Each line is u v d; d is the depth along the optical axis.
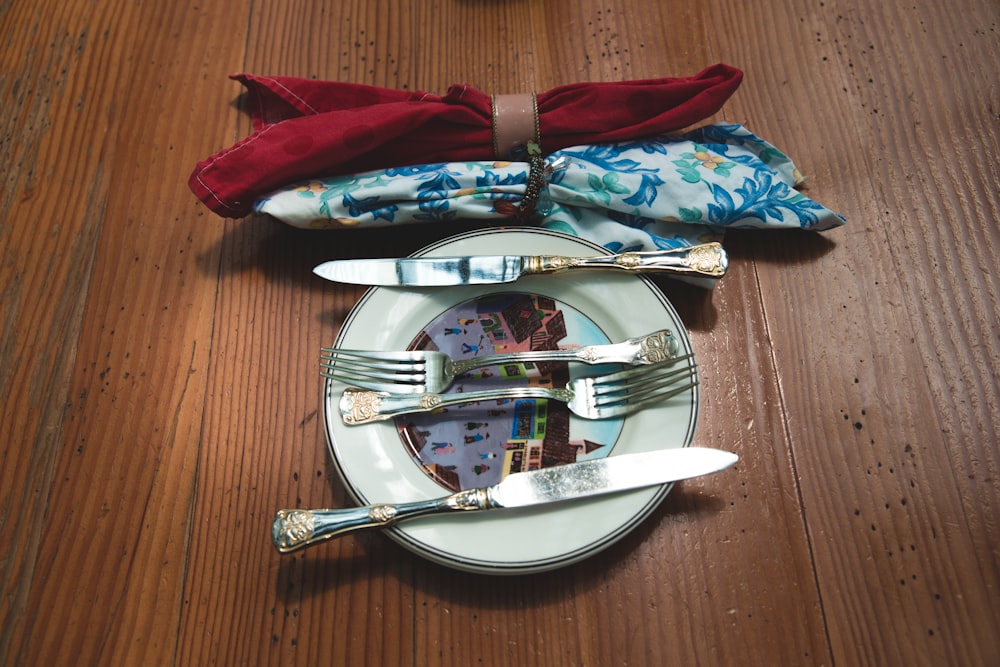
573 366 0.60
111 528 0.58
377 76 0.79
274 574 0.56
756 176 0.67
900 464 0.59
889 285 0.66
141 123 0.76
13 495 0.59
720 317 0.65
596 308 0.60
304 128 0.64
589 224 0.67
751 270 0.67
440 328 0.61
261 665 0.53
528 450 0.56
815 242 0.68
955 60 0.77
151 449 0.61
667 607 0.54
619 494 0.52
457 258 0.61
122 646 0.54
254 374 0.63
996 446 0.59
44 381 0.64
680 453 0.52
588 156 0.68
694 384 0.55
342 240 0.69
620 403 0.56
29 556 0.57
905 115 0.75
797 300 0.66
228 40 0.81
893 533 0.56
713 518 0.57
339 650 0.53
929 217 0.69
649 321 0.59
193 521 0.58
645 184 0.65
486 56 0.80
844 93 0.76
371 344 0.59
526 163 0.66
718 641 0.53
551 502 0.51
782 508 0.57
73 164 0.74
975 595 0.54
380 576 0.55
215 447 0.61
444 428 0.57
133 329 0.66
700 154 0.69
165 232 0.70
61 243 0.70
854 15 0.80
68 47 0.80
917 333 0.64
